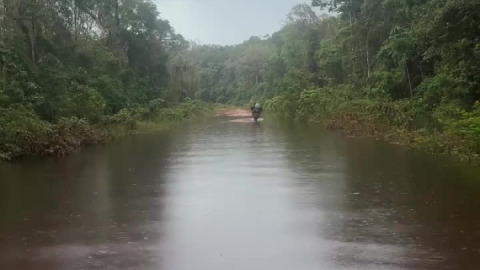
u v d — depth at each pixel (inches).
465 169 411.8
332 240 231.3
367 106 887.1
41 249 225.0
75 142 666.8
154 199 328.5
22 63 900.0
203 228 255.8
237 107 2994.6
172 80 2041.1
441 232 240.5
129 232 250.5
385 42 1048.8
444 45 666.8
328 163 475.5
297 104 1445.6
